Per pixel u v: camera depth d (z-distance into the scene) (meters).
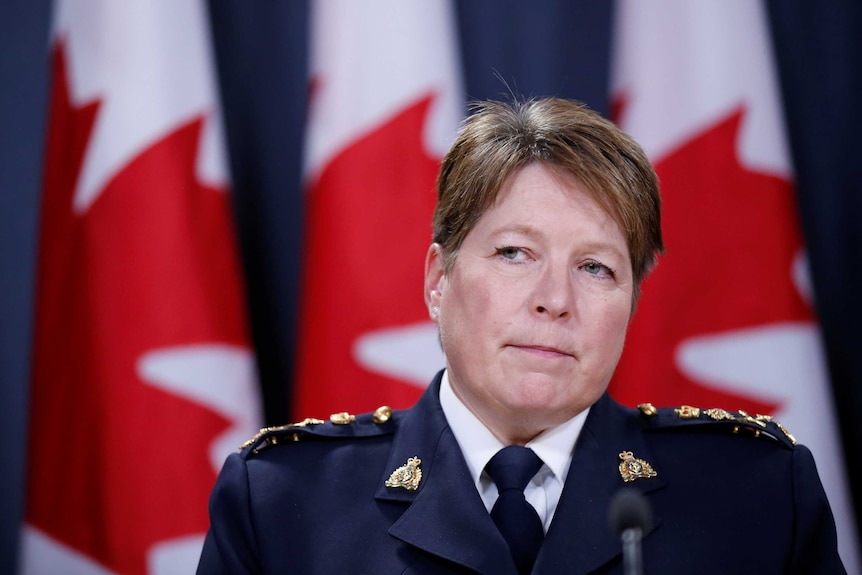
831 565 3.73
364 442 3.90
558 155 3.52
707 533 3.60
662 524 3.60
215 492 3.82
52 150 6.44
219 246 6.42
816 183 7.25
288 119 7.10
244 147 7.06
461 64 7.12
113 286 6.25
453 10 6.81
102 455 6.20
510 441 3.70
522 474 3.57
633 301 3.75
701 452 3.87
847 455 7.16
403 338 6.32
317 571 3.52
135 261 6.26
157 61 6.41
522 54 7.19
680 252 6.55
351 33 6.57
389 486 3.65
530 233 3.46
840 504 6.41
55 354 6.33
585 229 3.47
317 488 3.73
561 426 3.67
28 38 7.06
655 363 6.50
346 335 6.33
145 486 6.18
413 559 3.46
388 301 6.34
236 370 6.38
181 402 6.23
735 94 6.66
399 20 6.58
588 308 3.46
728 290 6.51
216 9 7.06
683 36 6.79
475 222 3.56
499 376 3.44
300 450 3.89
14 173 7.00
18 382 6.93
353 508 3.65
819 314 7.20
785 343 6.46
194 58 6.50
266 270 7.04
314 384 6.35
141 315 6.24
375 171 6.42
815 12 7.30
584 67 7.19
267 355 7.01
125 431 6.19
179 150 6.39
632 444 3.82
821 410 6.45
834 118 7.27
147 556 6.15
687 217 6.57
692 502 3.68
